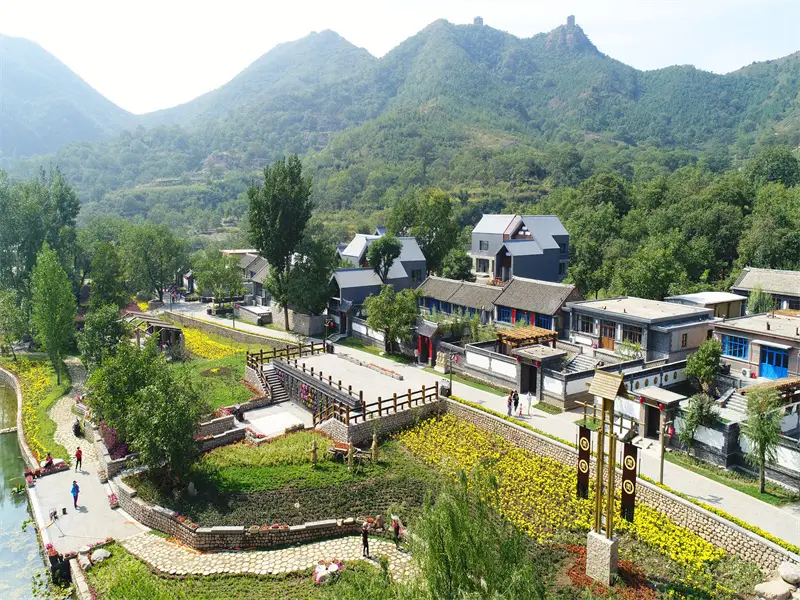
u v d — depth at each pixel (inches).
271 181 2625.5
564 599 880.9
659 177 4320.9
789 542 971.9
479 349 1902.1
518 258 3100.4
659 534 1059.9
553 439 1375.5
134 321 2498.8
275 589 988.6
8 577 1126.4
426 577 700.0
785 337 1633.9
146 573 1008.2
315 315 2726.4
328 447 1464.1
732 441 1256.2
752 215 3189.0
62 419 1895.9
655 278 2374.5
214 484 1311.5
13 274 3024.1
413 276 3048.7
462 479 765.3
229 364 2281.0
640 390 1429.6
